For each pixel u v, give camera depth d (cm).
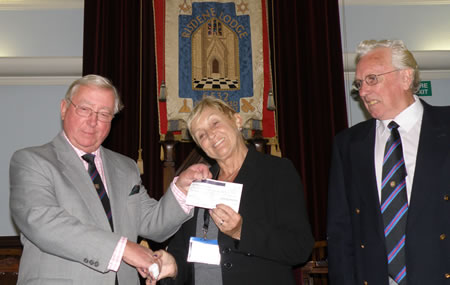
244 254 188
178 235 223
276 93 390
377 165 209
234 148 214
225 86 374
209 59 377
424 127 199
